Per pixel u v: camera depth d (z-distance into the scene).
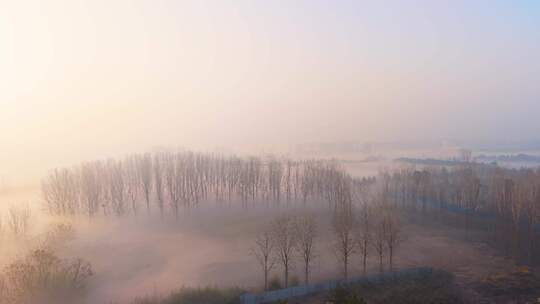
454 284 42.38
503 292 39.78
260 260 49.78
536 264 50.88
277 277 45.75
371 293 38.31
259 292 39.62
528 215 63.75
